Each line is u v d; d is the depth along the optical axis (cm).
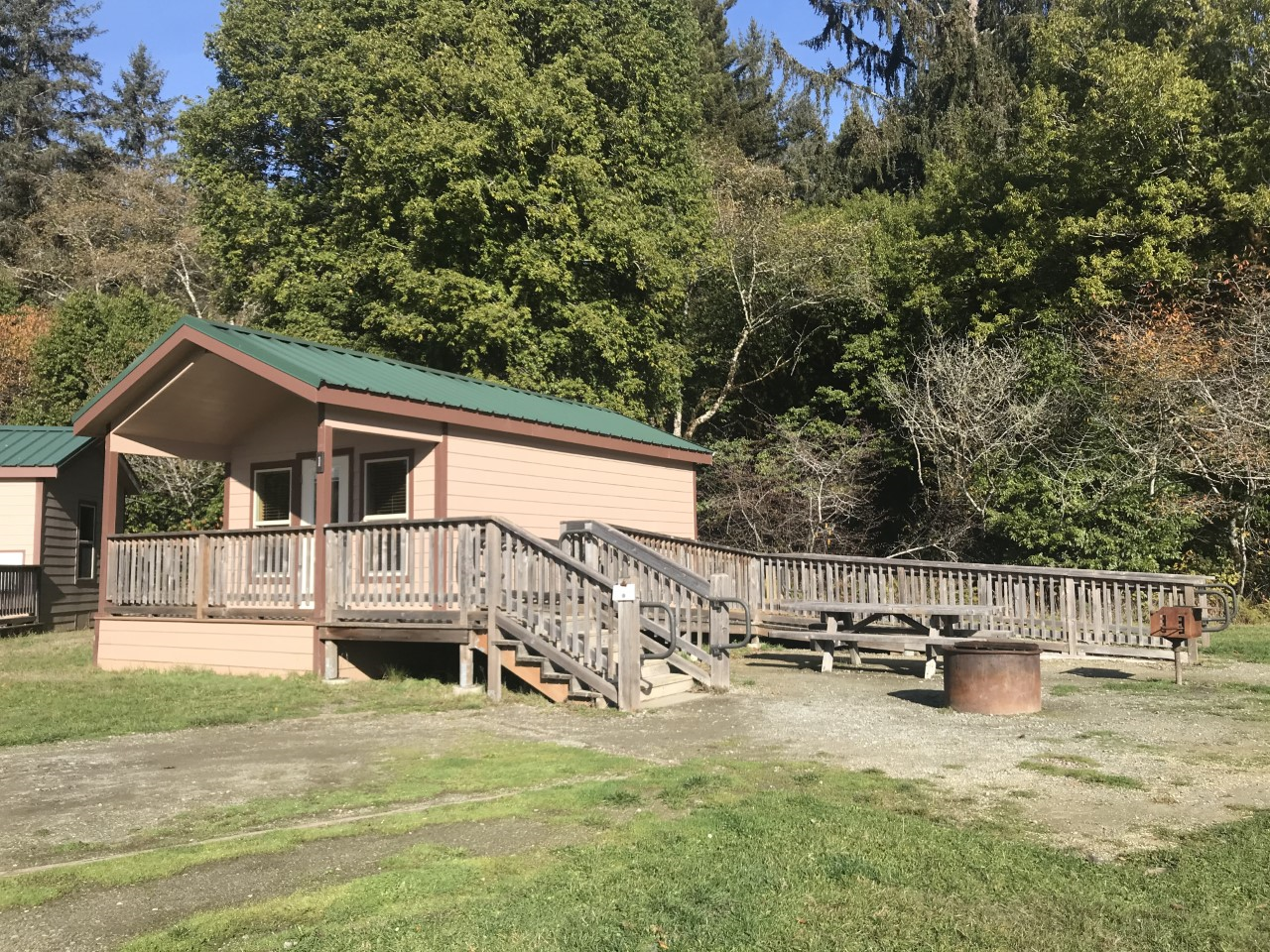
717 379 3038
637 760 675
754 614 1489
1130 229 2086
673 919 379
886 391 2366
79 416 1310
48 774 673
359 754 718
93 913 397
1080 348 2061
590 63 2425
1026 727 782
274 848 477
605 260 2405
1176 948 354
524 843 480
